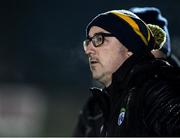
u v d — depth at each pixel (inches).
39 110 937.5
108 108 219.1
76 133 371.9
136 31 211.5
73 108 979.3
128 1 1326.3
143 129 185.9
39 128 914.1
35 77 1213.1
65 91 1057.5
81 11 1318.9
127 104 193.9
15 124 903.1
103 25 213.8
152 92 186.4
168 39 277.4
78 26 1310.3
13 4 1326.3
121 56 212.1
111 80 215.5
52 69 1198.9
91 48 216.5
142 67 197.2
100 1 1314.0
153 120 182.5
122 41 211.3
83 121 360.2
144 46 212.7
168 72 192.4
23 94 970.1
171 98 183.2
